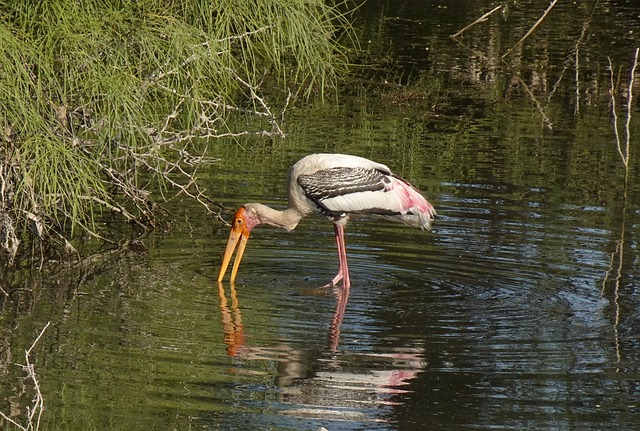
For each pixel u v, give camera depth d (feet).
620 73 82.89
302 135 65.72
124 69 42.29
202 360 33.04
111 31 42.16
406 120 70.90
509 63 87.35
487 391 31.19
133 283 41.11
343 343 34.99
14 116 39.11
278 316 37.70
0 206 41.60
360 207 43.14
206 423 28.40
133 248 46.29
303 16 46.01
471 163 60.23
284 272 43.47
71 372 31.73
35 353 33.14
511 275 43.21
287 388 31.01
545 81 82.64
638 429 28.78
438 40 94.27
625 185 55.77
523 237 47.96
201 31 43.39
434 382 31.76
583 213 51.60
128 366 32.30
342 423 28.76
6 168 41.63
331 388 31.14
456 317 38.04
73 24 40.70
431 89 79.46
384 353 34.17
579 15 105.50
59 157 40.09
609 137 67.21
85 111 43.55
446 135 66.95
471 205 52.49
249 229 43.14
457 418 29.19
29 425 26.91
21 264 43.29
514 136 67.05
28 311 37.27
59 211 48.14
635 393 31.30
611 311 38.96
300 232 49.37
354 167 43.68
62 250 45.52
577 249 46.39
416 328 36.76
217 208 52.01
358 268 44.14
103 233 48.60
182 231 49.14
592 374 32.71
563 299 40.32
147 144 45.06
